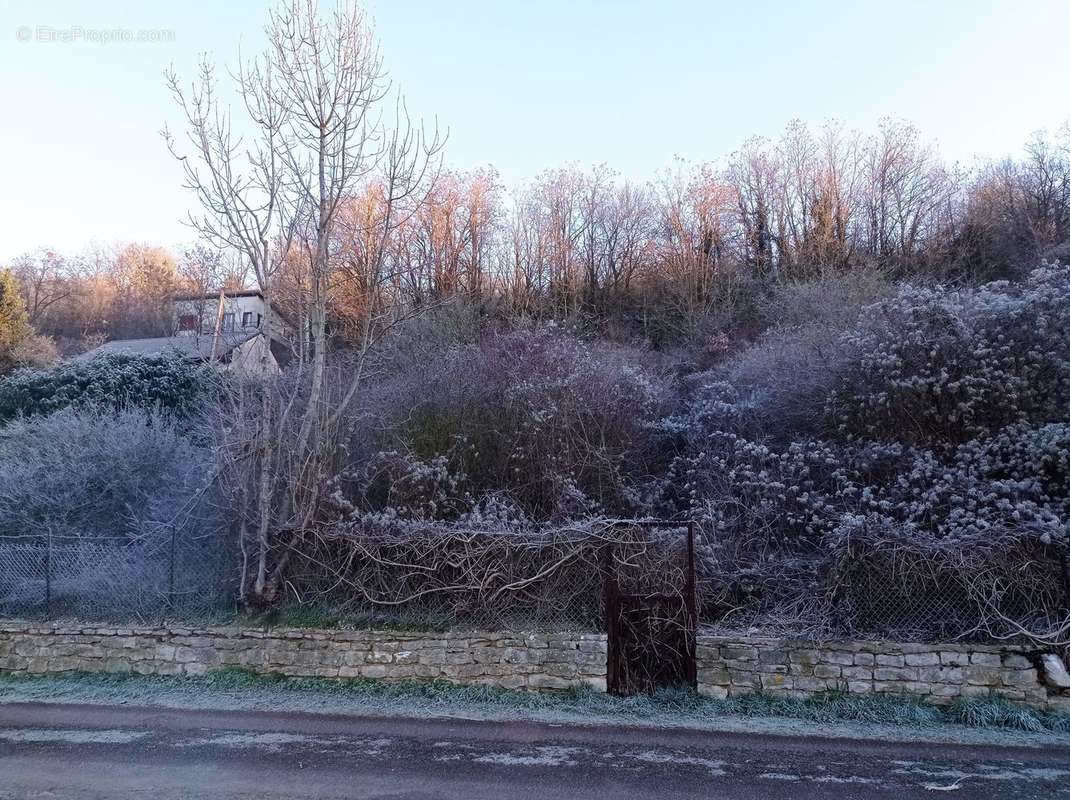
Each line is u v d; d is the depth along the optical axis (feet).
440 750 20.56
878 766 19.38
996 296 34.47
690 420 40.70
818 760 19.83
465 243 87.66
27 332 101.50
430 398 40.27
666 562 26.22
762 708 23.79
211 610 29.78
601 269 93.45
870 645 24.09
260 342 39.70
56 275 146.72
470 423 38.93
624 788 17.99
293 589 29.12
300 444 30.42
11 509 36.86
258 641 27.40
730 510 32.30
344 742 21.20
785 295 66.69
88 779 18.40
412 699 25.05
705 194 92.53
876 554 25.23
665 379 49.62
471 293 80.94
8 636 28.63
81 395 50.65
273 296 32.83
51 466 39.22
